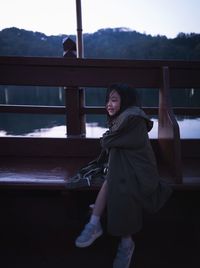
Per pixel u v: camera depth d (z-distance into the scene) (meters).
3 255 2.07
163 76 2.52
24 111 2.89
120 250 1.80
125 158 1.75
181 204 2.15
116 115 1.86
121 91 1.82
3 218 2.22
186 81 2.74
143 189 1.70
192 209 2.16
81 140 2.80
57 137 2.81
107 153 2.01
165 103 2.42
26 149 2.83
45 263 2.01
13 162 2.63
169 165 2.28
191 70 2.72
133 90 1.86
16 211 2.20
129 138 1.72
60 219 2.19
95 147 2.80
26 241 2.21
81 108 2.89
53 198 2.16
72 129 2.85
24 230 2.22
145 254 2.11
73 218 2.12
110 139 1.75
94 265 2.01
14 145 2.84
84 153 2.81
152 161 1.79
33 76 2.73
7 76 2.73
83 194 2.12
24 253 2.10
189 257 2.08
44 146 2.82
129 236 1.82
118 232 1.72
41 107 2.88
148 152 1.78
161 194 1.81
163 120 2.51
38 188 2.02
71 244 2.17
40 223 2.20
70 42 2.83
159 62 2.69
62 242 2.19
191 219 2.18
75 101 2.79
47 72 2.73
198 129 5.45
